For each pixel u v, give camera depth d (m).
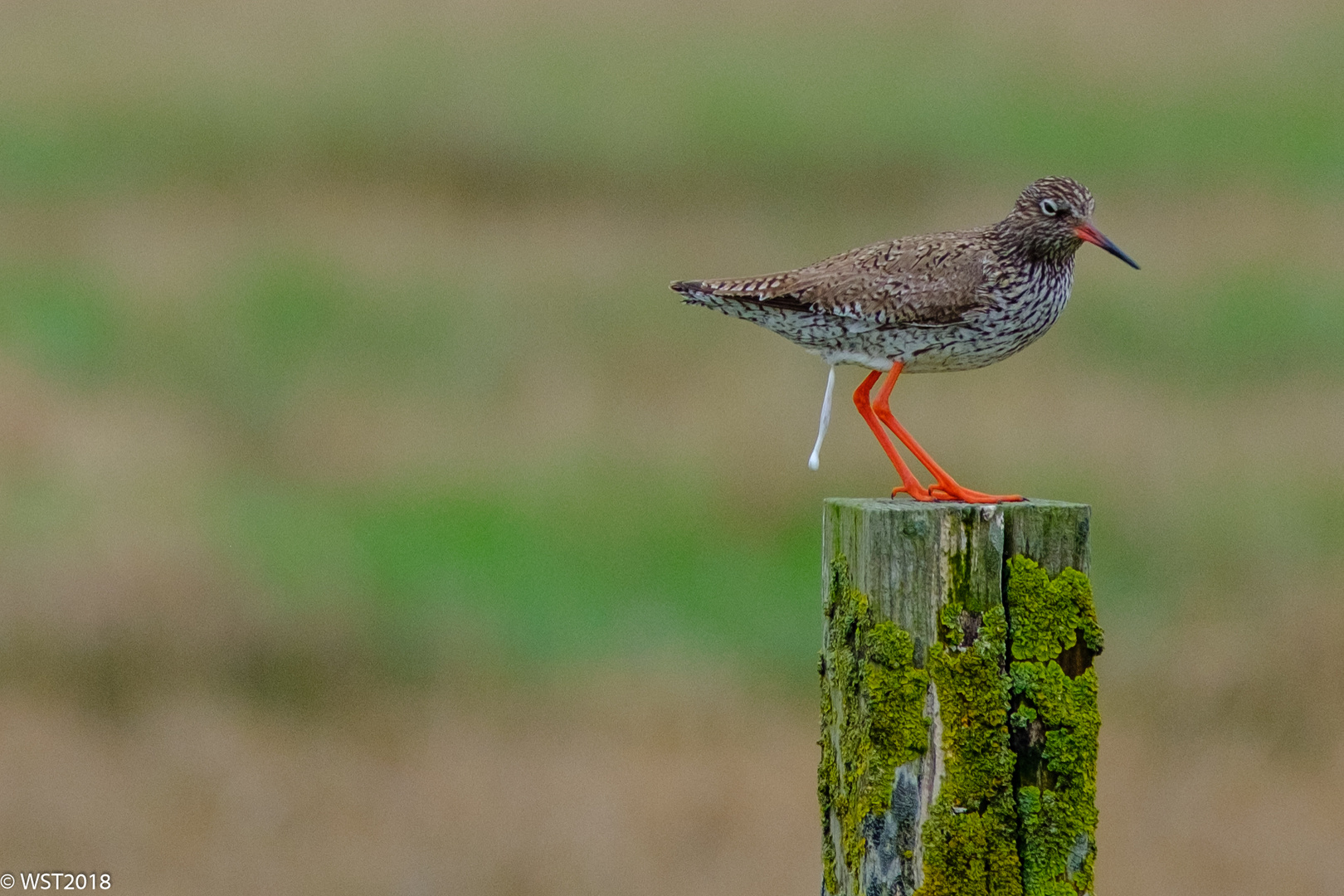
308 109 35.47
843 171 33.00
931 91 38.12
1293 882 10.75
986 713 5.99
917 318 8.20
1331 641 13.55
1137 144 34.00
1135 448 17.39
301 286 23.62
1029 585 6.04
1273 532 15.74
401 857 10.75
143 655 13.29
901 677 6.03
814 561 15.76
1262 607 14.38
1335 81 37.53
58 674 13.01
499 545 15.84
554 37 42.62
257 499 16.41
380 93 36.75
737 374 20.02
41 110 34.75
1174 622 14.37
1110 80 38.41
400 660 13.73
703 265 25.22
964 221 29.09
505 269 24.73
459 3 44.91
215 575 14.08
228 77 37.84
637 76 39.06
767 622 14.91
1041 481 16.58
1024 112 36.44
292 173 31.50
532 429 18.36
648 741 12.77
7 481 15.67
